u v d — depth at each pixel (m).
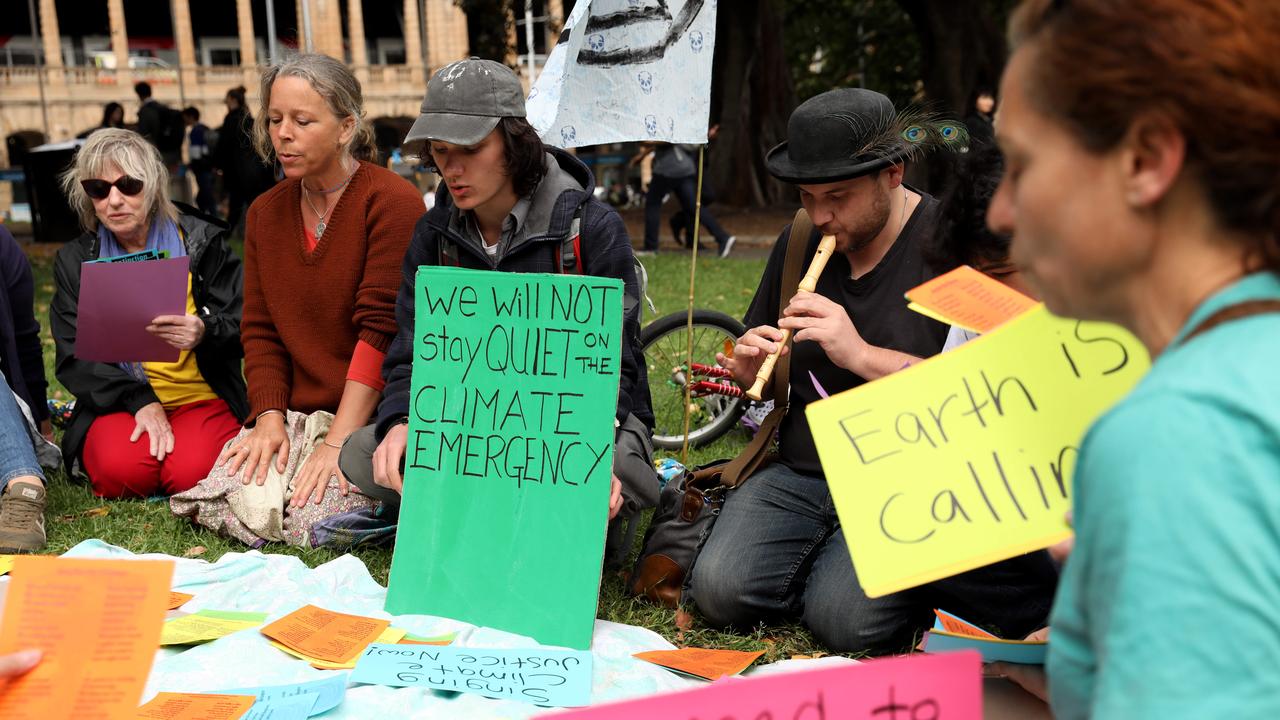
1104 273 0.90
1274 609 0.77
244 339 3.94
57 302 4.19
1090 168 0.87
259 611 2.91
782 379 3.06
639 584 3.16
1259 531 0.78
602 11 3.57
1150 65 0.82
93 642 1.51
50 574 1.54
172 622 2.77
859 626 2.77
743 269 11.70
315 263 3.77
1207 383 0.81
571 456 2.81
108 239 4.23
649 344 5.21
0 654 1.50
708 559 2.95
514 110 2.98
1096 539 0.86
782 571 2.96
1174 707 0.77
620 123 3.66
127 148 4.09
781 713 1.06
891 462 1.47
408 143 3.01
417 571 2.88
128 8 53.00
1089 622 0.92
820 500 3.05
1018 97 0.92
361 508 3.62
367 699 2.30
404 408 3.14
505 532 2.83
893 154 2.71
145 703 2.27
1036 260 0.93
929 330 2.90
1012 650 1.82
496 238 3.21
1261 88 0.80
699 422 5.14
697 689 1.04
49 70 45.62
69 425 4.25
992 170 2.34
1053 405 1.44
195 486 3.79
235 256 4.27
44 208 16.22
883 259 2.95
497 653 2.56
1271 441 0.78
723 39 20.27
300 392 3.90
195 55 53.16
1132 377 1.41
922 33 18.59
